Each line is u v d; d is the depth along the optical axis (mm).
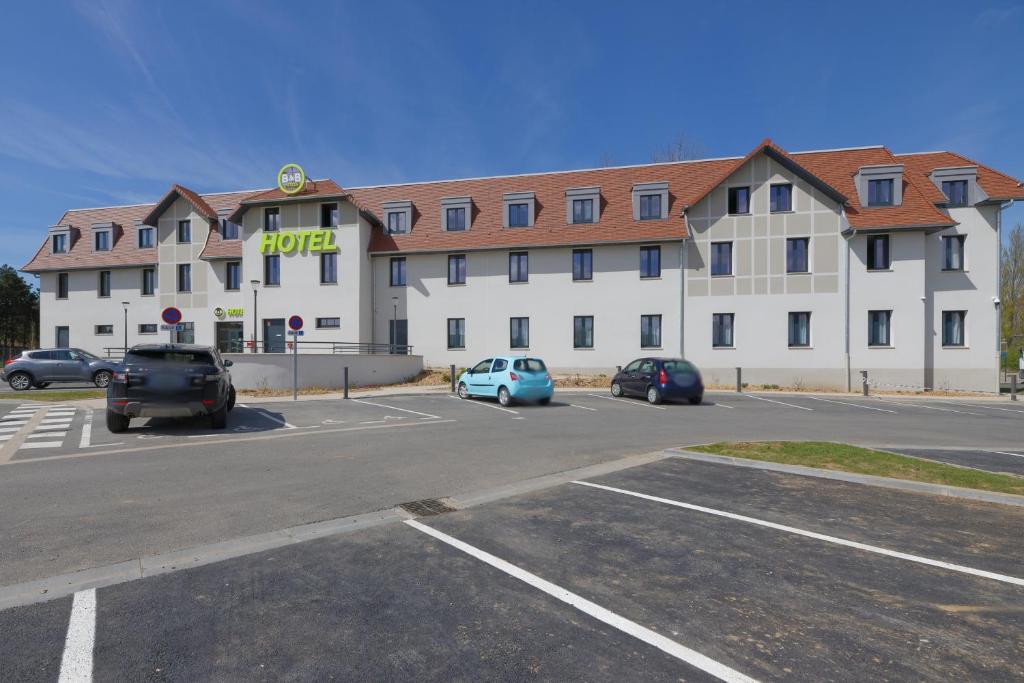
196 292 32188
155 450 9188
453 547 4633
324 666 2859
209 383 10805
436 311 29156
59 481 6934
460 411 15500
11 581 3889
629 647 3080
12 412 14609
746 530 5098
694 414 15242
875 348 24859
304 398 19297
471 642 3117
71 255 34719
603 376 27094
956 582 3994
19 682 2688
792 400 20172
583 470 7680
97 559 4316
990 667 2893
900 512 5688
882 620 3418
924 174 27078
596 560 4363
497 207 29938
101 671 2793
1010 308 40781
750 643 3129
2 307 53531
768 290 25734
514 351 28297
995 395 23531
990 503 6051
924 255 24562
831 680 2768
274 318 29016
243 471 7566
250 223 29500
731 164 28812
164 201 32312
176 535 4891
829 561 4371
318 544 4695
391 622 3340
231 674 2779
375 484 6836
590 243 27172
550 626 3312
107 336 33750
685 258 26531
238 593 3721
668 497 6242
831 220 25250
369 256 29562
